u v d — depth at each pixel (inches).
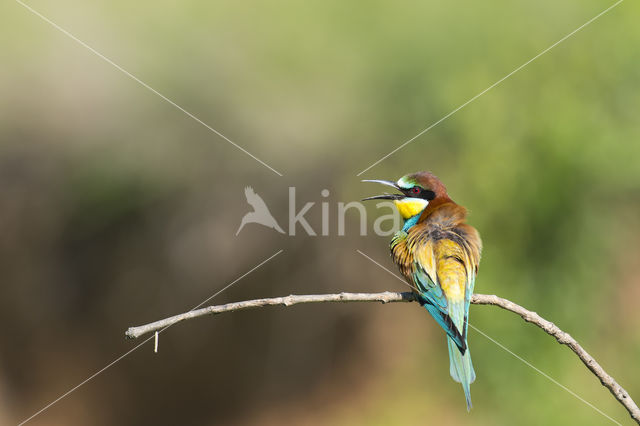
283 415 598.2
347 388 589.6
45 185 597.6
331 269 579.5
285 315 610.2
